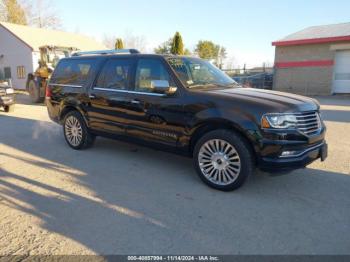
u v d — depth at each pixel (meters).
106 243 3.03
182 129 4.50
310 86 20.73
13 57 27.34
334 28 21.84
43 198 4.04
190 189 4.33
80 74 6.14
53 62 16.14
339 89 20.03
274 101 4.04
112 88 5.46
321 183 4.54
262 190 4.29
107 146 6.60
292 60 21.20
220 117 4.07
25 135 7.87
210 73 5.22
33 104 15.34
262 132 3.82
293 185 4.46
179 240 3.08
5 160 5.68
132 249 2.93
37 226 3.34
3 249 2.93
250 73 25.28
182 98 4.47
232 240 3.08
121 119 5.32
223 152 4.20
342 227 3.32
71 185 4.48
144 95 4.91
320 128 4.25
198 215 3.58
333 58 19.58
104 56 5.80
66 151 6.27
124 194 4.16
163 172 5.02
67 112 6.46
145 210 3.70
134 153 6.11
